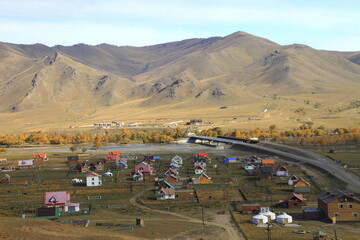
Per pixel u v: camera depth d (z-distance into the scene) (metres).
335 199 119.06
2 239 89.25
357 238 100.00
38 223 107.44
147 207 139.00
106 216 126.88
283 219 116.94
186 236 102.75
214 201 144.75
